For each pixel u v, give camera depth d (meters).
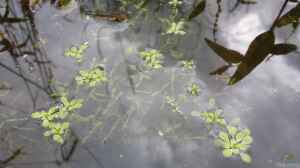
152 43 0.21
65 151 0.16
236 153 0.16
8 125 0.17
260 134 0.17
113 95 0.18
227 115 0.17
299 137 0.16
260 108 0.18
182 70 0.20
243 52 0.20
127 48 0.21
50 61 0.20
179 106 0.18
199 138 0.17
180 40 0.21
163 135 0.17
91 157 0.16
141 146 0.16
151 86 0.19
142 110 0.18
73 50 0.21
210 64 0.20
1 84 0.19
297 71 0.19
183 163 0.16
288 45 0.20
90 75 0.19
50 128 0.17
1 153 0.16
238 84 0.19
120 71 0.20
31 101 0.18
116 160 0.16
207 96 0.18
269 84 0.19
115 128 0.17
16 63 0.20
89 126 0.17
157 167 0.16
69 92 0.19
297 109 0.17
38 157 0.16
